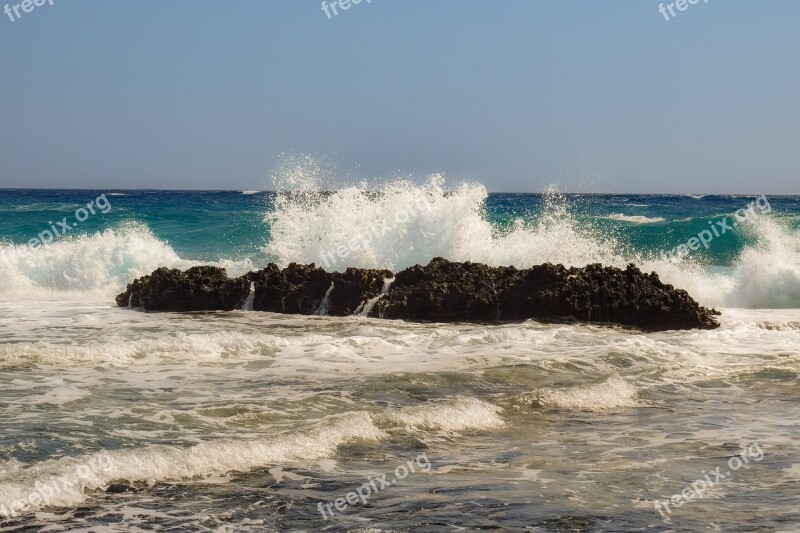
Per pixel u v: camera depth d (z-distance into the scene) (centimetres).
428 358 1194
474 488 704
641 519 638
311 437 806
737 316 1650
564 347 1294
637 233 3209
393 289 1627
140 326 1442
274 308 1652
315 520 629
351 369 1118
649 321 1534
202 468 729
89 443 775
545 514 645
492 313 1567
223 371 1088
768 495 696
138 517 626
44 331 1378
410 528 615
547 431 889
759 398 1041
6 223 3788
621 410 984
